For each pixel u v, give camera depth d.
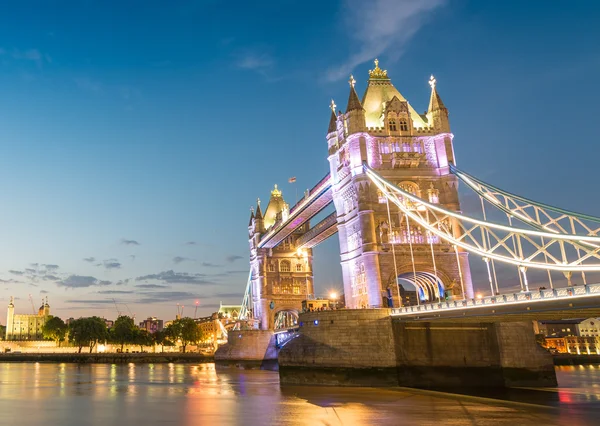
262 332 127.81
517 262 53.78
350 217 79.19
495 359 66.06
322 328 66.88
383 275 72.75
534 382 66.12
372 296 71.69
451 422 38.88
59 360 184.62
